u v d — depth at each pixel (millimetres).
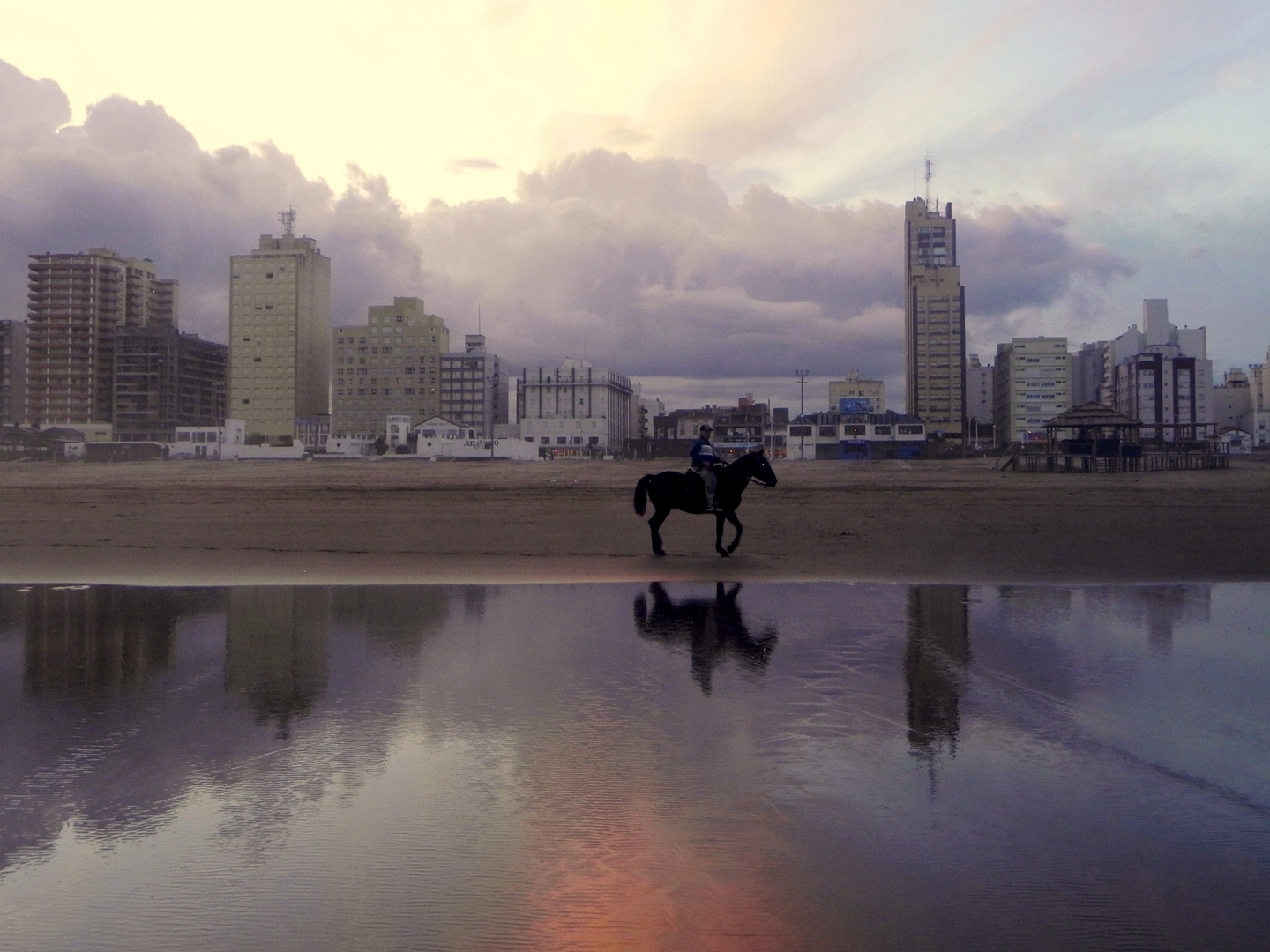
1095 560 16984
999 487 41812
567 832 4508
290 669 8172
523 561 17391
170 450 127938
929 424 199875
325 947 3451
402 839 4430
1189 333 164375
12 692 7359
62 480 53844
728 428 144250
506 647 9117
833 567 16141
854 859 4184
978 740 5977
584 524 25188
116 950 3453
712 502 17828
